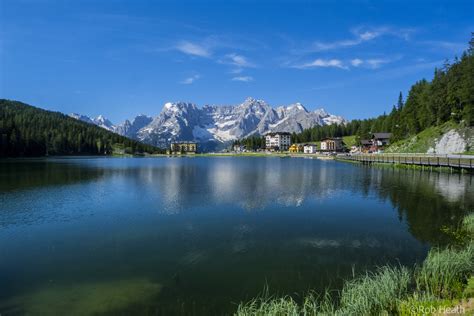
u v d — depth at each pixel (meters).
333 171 74.12
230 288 14.06
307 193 39.72
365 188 43.34
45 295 13.77
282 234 21.97
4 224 25.62
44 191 42.88
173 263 17.11
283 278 14.88
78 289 14.30
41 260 17.92
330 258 17.23
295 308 10.70
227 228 23.72
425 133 109.00
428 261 14.47
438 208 29.16
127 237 21.92
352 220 25.64
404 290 12.23
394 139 141.00
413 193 37.81
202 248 19.38
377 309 10.76
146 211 29.92
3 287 14.61
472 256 14.20
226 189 43.94
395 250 18.30
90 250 19.45
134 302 13.02
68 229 24.08
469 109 86.44
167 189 44.28
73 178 60.41
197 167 97.56
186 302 12.95
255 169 85.00
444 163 61.53
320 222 25.12
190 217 27.36
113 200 35.72
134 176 64.62
